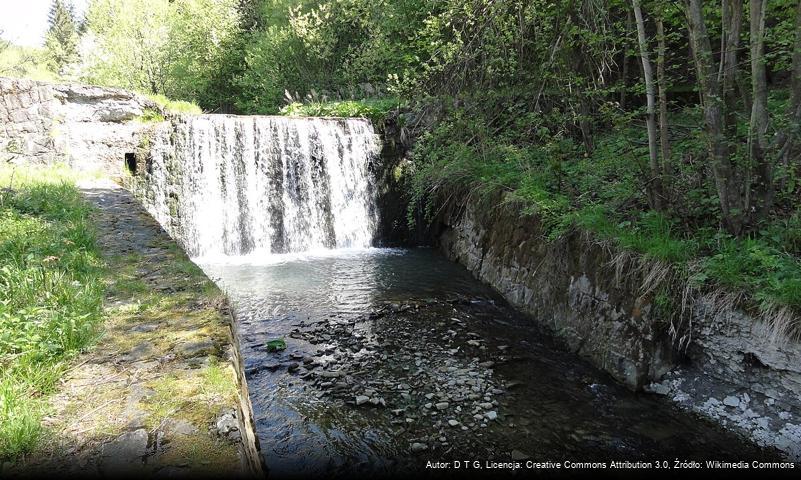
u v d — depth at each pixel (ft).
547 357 17.17
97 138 31.91
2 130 30.14
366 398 13.80
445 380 15.16
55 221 17.72
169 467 5.92
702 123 16.61
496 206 25.81
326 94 57.00
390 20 50.03
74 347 8.86
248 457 6.63
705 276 13.76
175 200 32.48
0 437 6.19
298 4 61.21
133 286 12.48
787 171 14.44
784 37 14.97
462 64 30.27
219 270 27.86
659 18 16.19
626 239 16.25
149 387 7.75
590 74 25.21
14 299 10.23
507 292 23.08
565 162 24.62
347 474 10.94
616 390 14.97
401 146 38.01
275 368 15.47
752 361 12.89
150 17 75.56
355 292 23.47
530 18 25.72
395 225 37.35
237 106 71.97
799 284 11.96
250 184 34.06
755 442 12.06
